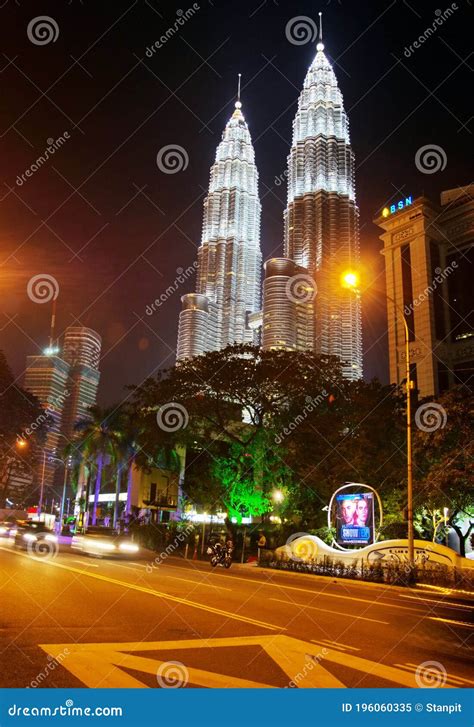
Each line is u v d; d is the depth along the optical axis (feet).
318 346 565.12
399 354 274.77
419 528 123.13
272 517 165.99
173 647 27.37
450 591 73.77
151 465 157.28
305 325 568.00
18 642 26.58
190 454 178.70
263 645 29.07
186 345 655.35
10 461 273.95
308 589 66.64
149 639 29.07
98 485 225.76
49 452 297.12
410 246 283.79
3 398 218.18
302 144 654.12
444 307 271.69
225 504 143.43
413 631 37.42
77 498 255.09
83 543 110.73
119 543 108.06
